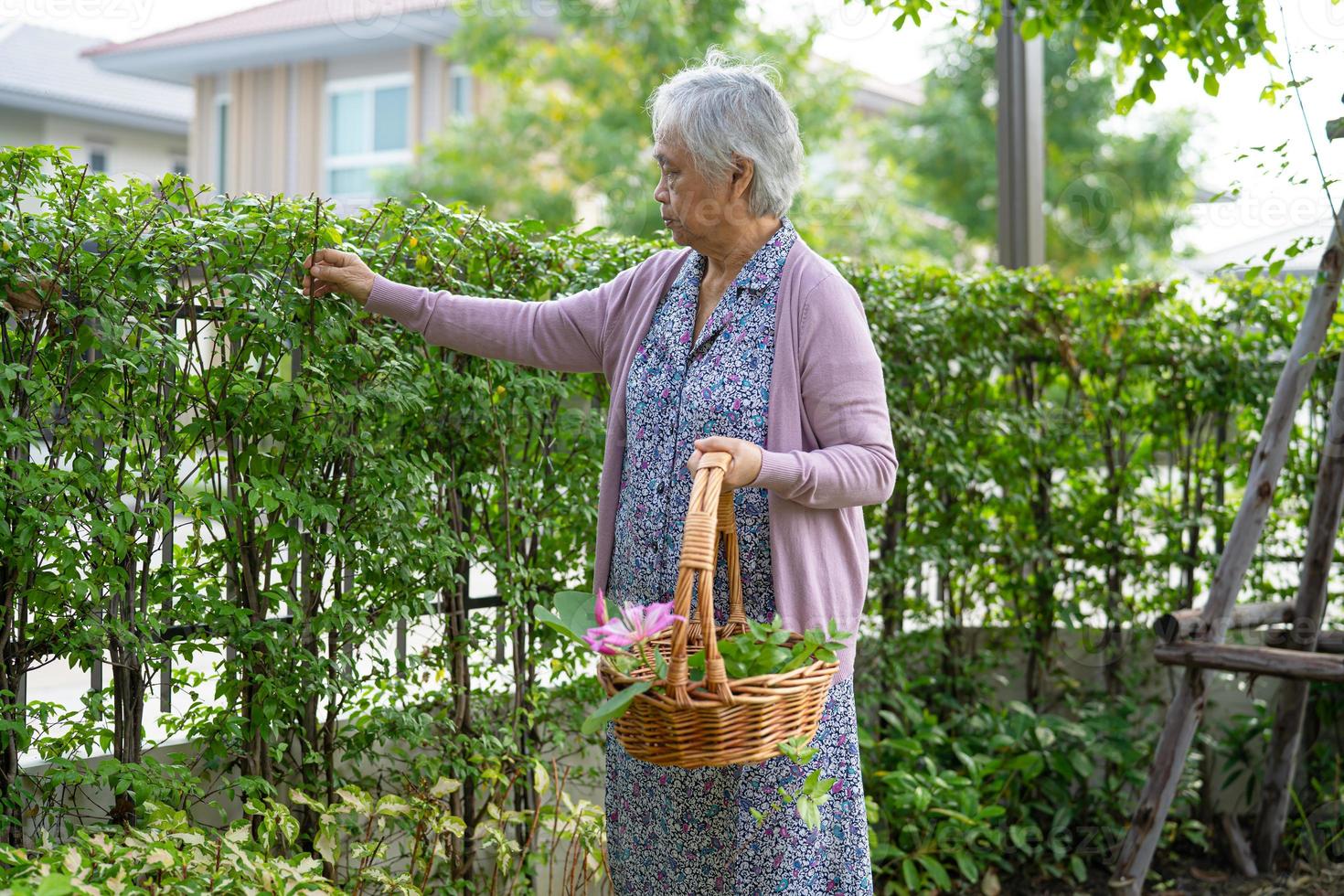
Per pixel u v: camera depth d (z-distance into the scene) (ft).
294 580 6.70
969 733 10.43
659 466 5.45
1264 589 10.98
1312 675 8.46
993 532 10.66
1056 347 10.65
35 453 5.96
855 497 5.12
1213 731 11.03
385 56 40.70
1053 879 10.11
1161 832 9.47
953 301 9.96
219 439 6.27
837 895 5.58
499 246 7.18
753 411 5.27
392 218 6.71
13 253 5.45
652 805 5.64
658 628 4.62
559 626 4.96
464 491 7.27
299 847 6.92
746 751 4.50
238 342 6.27
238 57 41.09
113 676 6.24
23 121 38.93
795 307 5.30
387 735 7.01
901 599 10.32
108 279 5.68
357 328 6.48
